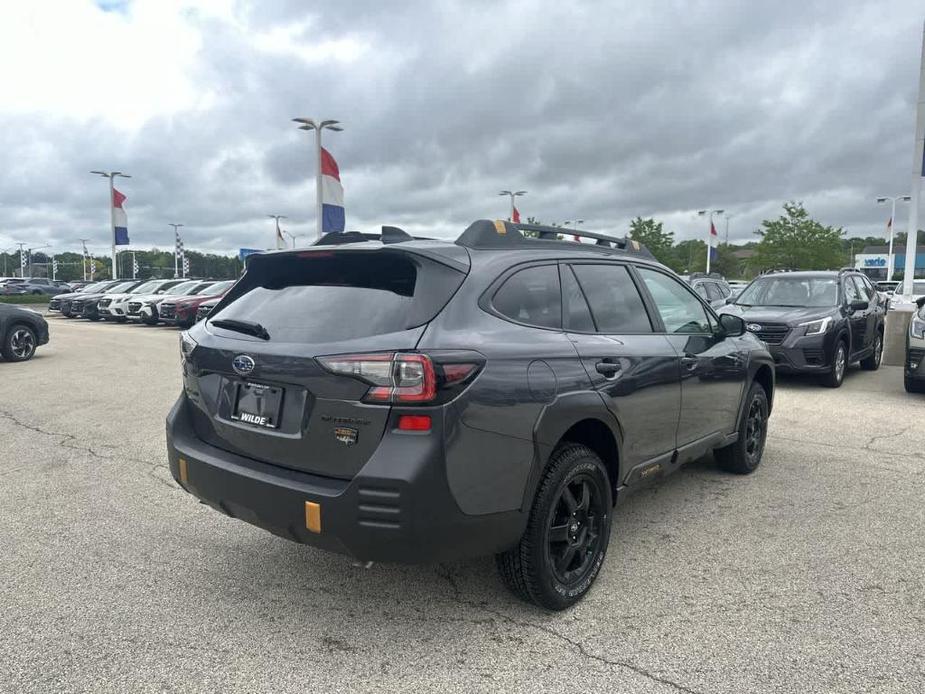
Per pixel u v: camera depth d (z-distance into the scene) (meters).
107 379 10.54
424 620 3.25
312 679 2.79
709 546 4.09
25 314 13.03
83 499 4.93
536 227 3.83
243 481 3.06
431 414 2.71
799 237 45.97
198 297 21.72
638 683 2.75
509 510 2.98
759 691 2.69
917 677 2.78
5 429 7.08
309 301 3.20
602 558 3.57
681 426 4.28
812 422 7.42
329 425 2.85
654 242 48.00
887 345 12.91
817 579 3.65
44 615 3.29
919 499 4.89
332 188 23.22
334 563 3.88
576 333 3.51
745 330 4.95
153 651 2.99
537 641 3.06
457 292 3.03
